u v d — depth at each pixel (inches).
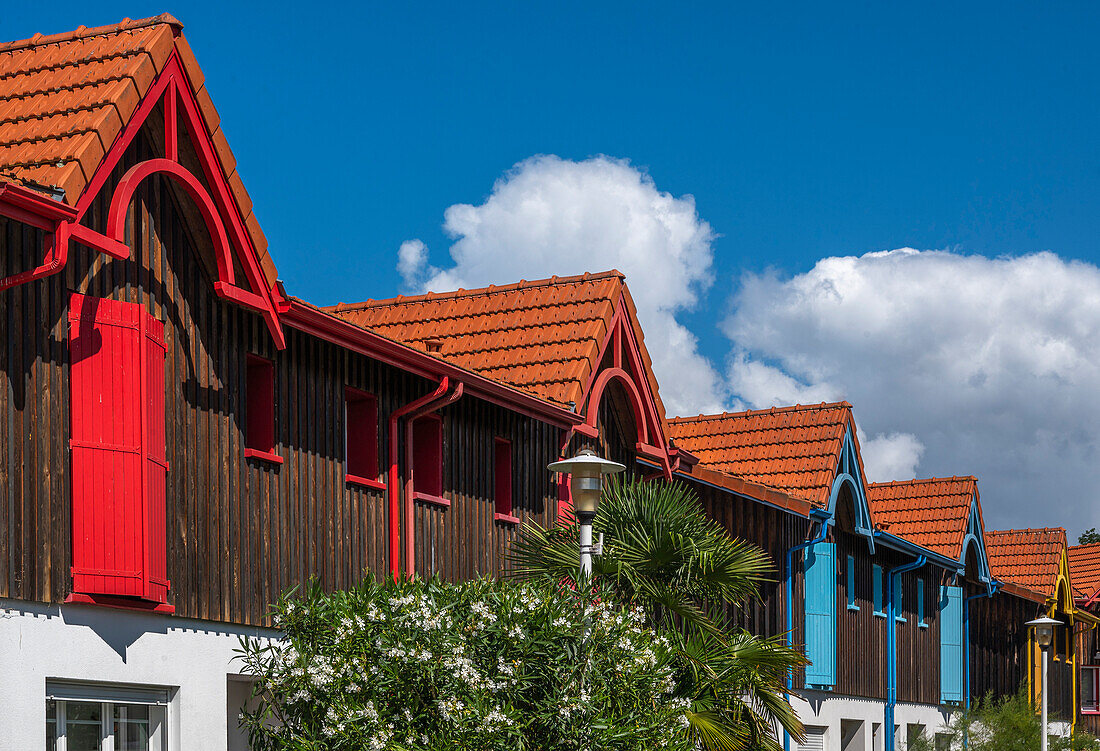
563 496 743.1
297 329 541.6
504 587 512.1
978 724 1213.1
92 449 439.2
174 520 478.6
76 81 454.3
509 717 472.7
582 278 761.6
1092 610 1818.4
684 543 607.8
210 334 507.5
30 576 414.0
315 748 458.6
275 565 531.2
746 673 597.3
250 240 508.4
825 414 1033.5
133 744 461.7
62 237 408.8
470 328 760.3
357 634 473.7
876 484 1360.7
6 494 407.2
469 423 664.4
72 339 437.7
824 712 1020.5
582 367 709.3
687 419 1094.4
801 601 979.3
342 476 577.3
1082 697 1803.6
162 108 476.1
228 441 512.1
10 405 410.6
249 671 508.4
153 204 482.3
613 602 542.3
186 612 480.7
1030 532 1627.7
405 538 611.2
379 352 571.5
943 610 1298.0
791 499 931.3
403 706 472.4
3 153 428.8
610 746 484.7
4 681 402.3
